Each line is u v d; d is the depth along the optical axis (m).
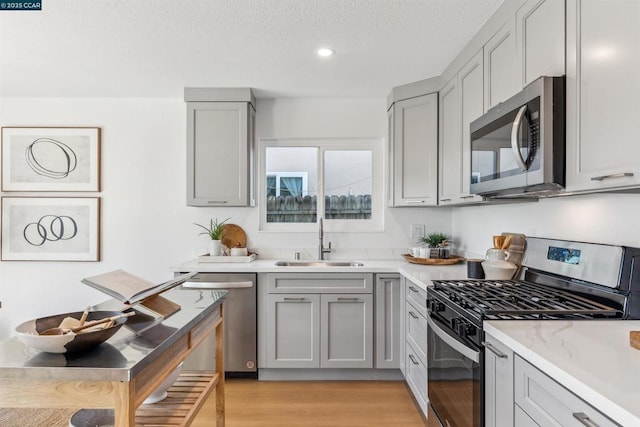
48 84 3.07
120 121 3.43
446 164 2.72
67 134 3.40
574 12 1.34
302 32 2.21
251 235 3.49
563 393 0.92
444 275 2.42
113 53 2.49
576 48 1.33
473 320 1.43
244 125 3.16
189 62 2.64
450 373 1.69
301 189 3.58
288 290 2.88
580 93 1.30
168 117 3.45
